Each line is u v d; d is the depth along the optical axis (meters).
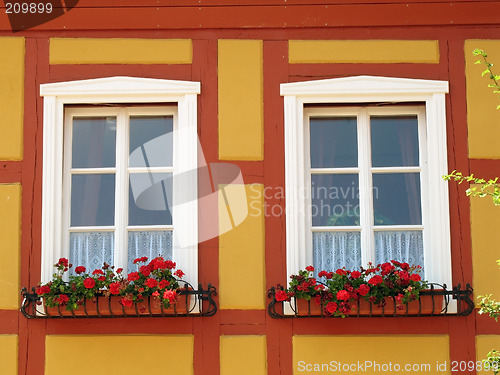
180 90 7.23
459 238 7.06
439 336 6.95
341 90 7.21
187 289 6.89
